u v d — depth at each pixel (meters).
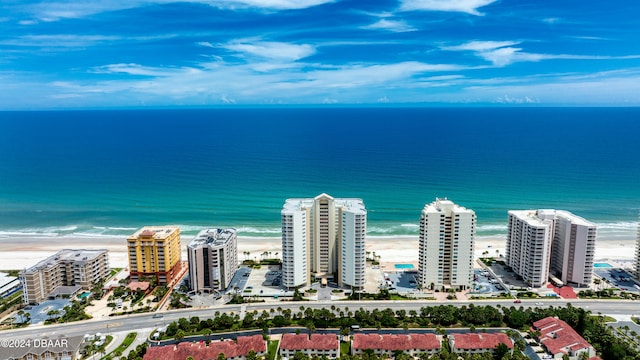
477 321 182.25
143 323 189.38
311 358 158.00
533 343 169.62
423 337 167.38
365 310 194.12
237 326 184.25
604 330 171.62
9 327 186.12
